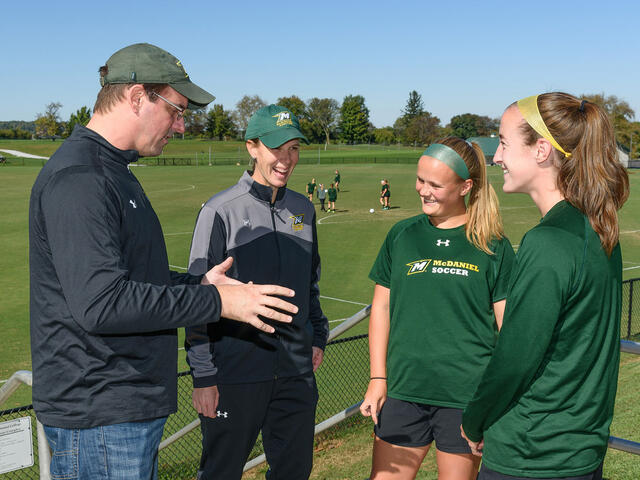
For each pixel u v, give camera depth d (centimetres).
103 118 159
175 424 662
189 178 5216
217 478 251
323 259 1858
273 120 239
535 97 157
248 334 239
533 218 2731
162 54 163
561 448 148
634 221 2670
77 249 139
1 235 2198
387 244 238
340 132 16762
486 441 159
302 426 258
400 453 234
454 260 217
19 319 1199
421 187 219
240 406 242
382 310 240
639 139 7588
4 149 11850
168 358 164
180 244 2014
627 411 434
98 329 140
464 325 217
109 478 155
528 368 144
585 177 145
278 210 253
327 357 902
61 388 151
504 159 162
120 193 153
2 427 203
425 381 222
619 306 154
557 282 140
